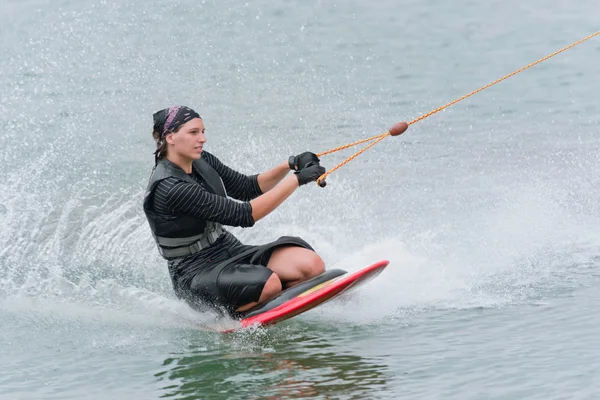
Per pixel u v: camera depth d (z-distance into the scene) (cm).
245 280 1858
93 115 4012
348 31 5862
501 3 6706
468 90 4575
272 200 1855
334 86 4612
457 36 5797
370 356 1703
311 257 1925
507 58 5269
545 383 1515
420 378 1570
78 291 2200
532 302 2009
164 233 1897
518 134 3784
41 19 5922
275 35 5719
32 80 4647
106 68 4916
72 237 2609
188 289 1919
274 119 3953
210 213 1836
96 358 1748
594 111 4153
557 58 5234
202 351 1781
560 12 6456
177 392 1559
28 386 1600
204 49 5356
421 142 3656
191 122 1836
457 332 1825
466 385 1526
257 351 1769
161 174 1859
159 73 4812
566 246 2452
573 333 1775
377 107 4219
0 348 1809
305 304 1811
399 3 6644
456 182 3116
